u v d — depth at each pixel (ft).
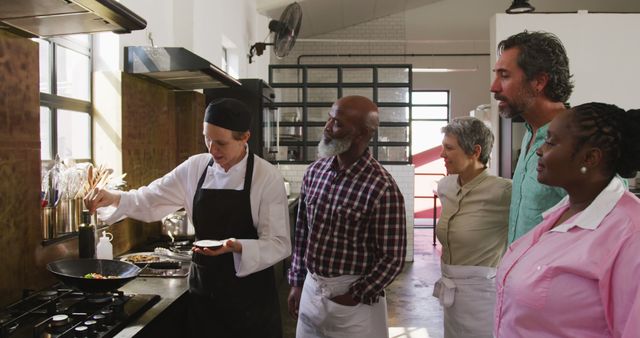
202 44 14.79
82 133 9.71
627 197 3.59
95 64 10.02
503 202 7.00
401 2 33.83
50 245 7.36
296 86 22.53
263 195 7.02
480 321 6.97
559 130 3.82
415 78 36.76
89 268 6.96
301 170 22.74
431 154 37.22
